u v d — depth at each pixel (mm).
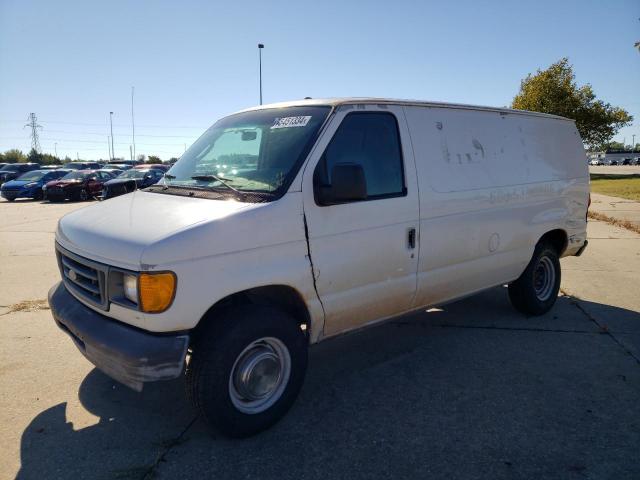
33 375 4172
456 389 3957
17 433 3332
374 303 3898
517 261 5191
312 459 3057
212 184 3658
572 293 6598
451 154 4449
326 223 3469
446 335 5137
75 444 3211
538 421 3480
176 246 2850
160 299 2820
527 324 5445
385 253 3859
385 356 4621
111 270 2998
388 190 3902
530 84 40781
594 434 3318
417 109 4270
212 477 2889
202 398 3045
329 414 3586
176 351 2891
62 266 3666
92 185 24234
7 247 10055
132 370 2879
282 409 3391
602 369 4312
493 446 3186
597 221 13703
